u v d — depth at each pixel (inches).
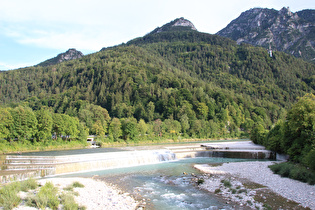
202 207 999.6
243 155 2615.7
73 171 1812.3
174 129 5871.1
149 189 1279.5
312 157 1466.5
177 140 5659.5
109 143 4510.3
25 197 944.3
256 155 2588.6
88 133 4771.2
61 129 3745.1
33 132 3294.8
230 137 6766.7
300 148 1904.5
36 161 1911.9
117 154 2333.9
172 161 2368.4
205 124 6496.1
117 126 4783.5
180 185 1365.7
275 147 2549.2
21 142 3176.7
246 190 1211.9
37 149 3225.9
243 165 1978.3
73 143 3917.3
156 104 7652.6
